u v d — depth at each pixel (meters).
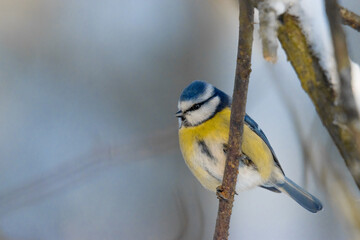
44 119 12.59
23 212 10.38
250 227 10.48
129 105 12.20
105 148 9.32
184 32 12.64
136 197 11.01
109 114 12.25
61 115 12.59
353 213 5.10
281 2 4.75
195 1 12.72
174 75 12.28
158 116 11.95
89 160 9.23
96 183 11.13
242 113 4.95
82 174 9.12
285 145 10.69
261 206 10.93
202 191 10.70
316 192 8.73
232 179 5.45
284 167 10.25
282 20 4.95
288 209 10.65
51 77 13.04
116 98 12.37
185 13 12.82
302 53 4.76
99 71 12.73
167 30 12.76
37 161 11.84
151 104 12.08
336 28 3.22
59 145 12.05
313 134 6.12
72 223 10.51
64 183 9.09
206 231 9.48
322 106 4.38
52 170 9.27
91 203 10.88
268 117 11.30
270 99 11.53
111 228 10.59
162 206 10.77
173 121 11.88
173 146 9.64
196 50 12.48
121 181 11.22
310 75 4.64
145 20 13.01
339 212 5.23
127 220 10.69
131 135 11.20
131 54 12.72
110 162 9.28
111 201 11.00
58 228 10.38
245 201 11.06
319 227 9.19
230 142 5.26
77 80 12.81
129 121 11.97
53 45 13.20
